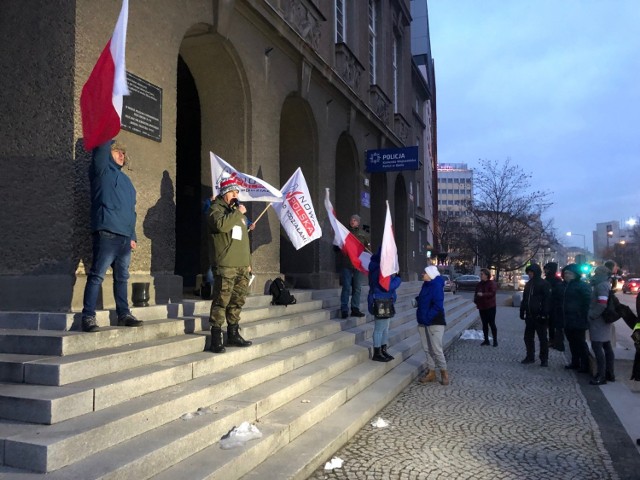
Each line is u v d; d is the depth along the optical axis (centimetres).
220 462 369
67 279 516
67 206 521
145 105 631
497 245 4281
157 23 657
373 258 802
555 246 6512
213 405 456
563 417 610
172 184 675
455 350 1104
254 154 895
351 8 1483
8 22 554
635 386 777
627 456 487
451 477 431
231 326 574
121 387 398
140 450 343
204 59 870
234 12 841
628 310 784
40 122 537
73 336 430
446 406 653
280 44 995
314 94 1173
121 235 477
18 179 541
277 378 572
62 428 335
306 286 1167
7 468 309
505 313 2119
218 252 543
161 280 644
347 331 866
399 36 2116
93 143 472
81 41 538
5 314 494
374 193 1831
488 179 4369
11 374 394
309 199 805
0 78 552
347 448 496
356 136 1485
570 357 1044
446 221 5494
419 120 2645
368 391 663
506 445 511
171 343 501
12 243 538
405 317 1168
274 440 438
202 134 905
